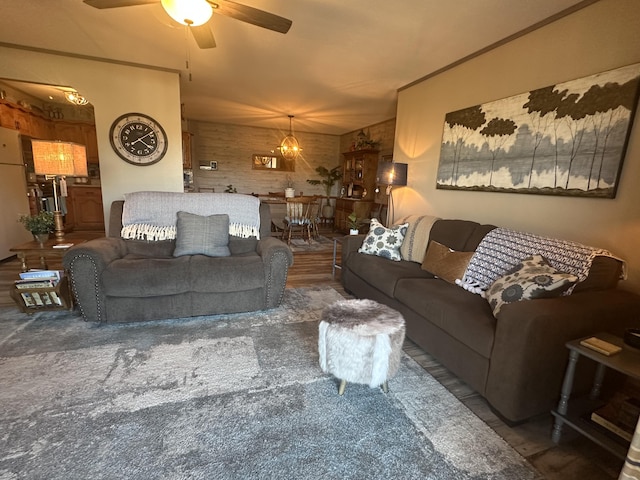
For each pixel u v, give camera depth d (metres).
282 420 1.41
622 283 1.94
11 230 3.97
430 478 1.16
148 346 1.99
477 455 1.27
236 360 1.87
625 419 1.21
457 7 2.26
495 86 2.78
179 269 2.30
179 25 2.67
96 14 2.56
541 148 2.37
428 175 3.68
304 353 1.98
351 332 1.49
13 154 4.05
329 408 1.50
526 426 1.45
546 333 1.34
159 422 1.37
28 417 1.37
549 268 1.69
